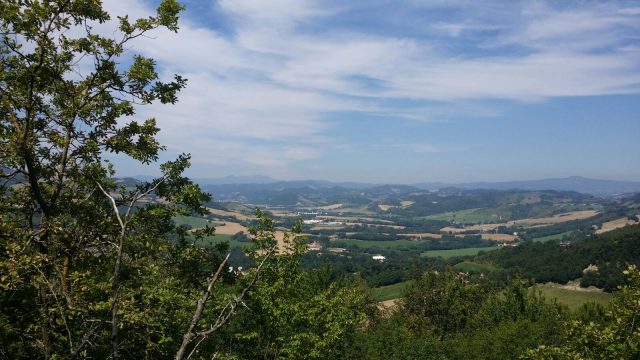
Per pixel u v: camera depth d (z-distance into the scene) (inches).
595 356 486.3
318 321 804.6
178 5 534.6
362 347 1328.7
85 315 338.6
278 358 695.1
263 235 669.3
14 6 459.5
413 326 1828.2
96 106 537.6
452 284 2007.9
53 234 477.1
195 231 613.9
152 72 542.0
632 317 469.4
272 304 685.9
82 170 529.3
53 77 516.7
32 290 398.0
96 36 522.0
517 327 1514.5
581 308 1508.4
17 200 527.8
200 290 561.0
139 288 434.9
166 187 583.2
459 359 1465.3
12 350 395.5
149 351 436.8
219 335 623.8
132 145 560.1
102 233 509.0
